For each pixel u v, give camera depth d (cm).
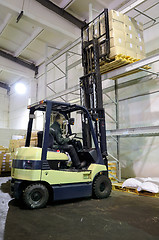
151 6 690
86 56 620
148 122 658
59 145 444
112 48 538
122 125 744
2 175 868
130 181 525
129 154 710
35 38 1152
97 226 286
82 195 419
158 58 484
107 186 466
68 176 405
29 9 851
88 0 868
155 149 634
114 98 798
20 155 400
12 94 1855
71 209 370
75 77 1085
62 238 248
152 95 655
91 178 440
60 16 945
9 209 368
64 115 529
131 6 601
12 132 1250
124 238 248
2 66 1331
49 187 401
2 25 1079
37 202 373
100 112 526
